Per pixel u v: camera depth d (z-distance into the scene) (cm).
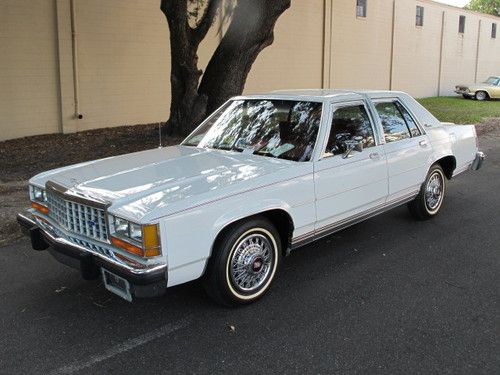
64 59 1332
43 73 1306
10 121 1262
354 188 484
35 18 1272
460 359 331
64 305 416
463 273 473
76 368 327
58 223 410
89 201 367
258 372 320
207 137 525
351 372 319
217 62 1158
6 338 364
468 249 536
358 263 498
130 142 1166
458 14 3111
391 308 404
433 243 554
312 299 421
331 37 2200
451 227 609
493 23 3516
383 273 474
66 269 491
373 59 2502
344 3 2242
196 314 396
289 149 461
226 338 361
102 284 455
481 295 426
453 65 3169
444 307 404
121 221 350
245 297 404
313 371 320
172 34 1137
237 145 491
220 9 1595
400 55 2691
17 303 420
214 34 1641
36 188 442
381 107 546
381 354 338
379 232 591
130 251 348
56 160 1002
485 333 363
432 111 2091
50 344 356
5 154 1067
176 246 351
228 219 377
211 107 1167
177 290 438
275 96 515
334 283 452
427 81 2961
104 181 403
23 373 322
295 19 2012
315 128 462
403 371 319
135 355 341
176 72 1170
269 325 378
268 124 494
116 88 1458
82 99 1386
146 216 339
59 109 1348
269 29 1126
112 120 1463
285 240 440
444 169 659
